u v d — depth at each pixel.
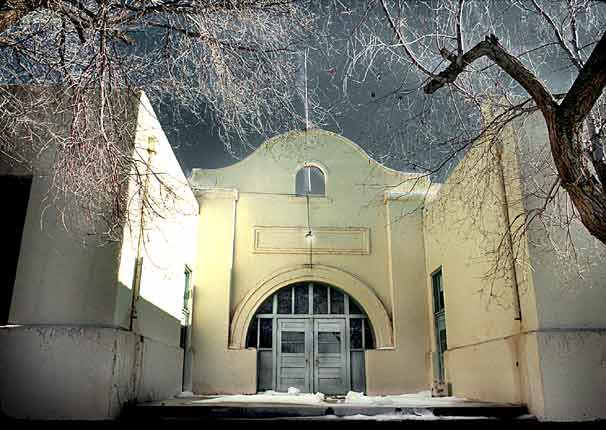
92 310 6.39
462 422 6.21
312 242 11.91
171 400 7.82
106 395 6.02
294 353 11.59
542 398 6.27
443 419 6.32
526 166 7.10
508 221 7.33
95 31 4.96
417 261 11.77
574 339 6.41
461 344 9.34
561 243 6.80
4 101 5.70
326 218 12.07
